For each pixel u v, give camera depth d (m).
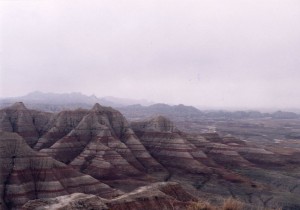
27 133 118.19
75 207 39.88
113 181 94.12
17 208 68.25
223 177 105.75
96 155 105.38
